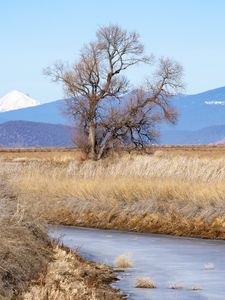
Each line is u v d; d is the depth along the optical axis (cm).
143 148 10650
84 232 4872
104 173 6406
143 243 4212
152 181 5531
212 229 4534
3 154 16575
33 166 6931
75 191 5812
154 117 10550
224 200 4778
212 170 5612
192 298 2523
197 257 3575
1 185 3403
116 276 2980
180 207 4953
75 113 10506
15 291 2225
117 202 5422
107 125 10475
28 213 3141
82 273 2814
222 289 2683
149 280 2769
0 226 2583
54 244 3250
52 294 2220
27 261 2488
